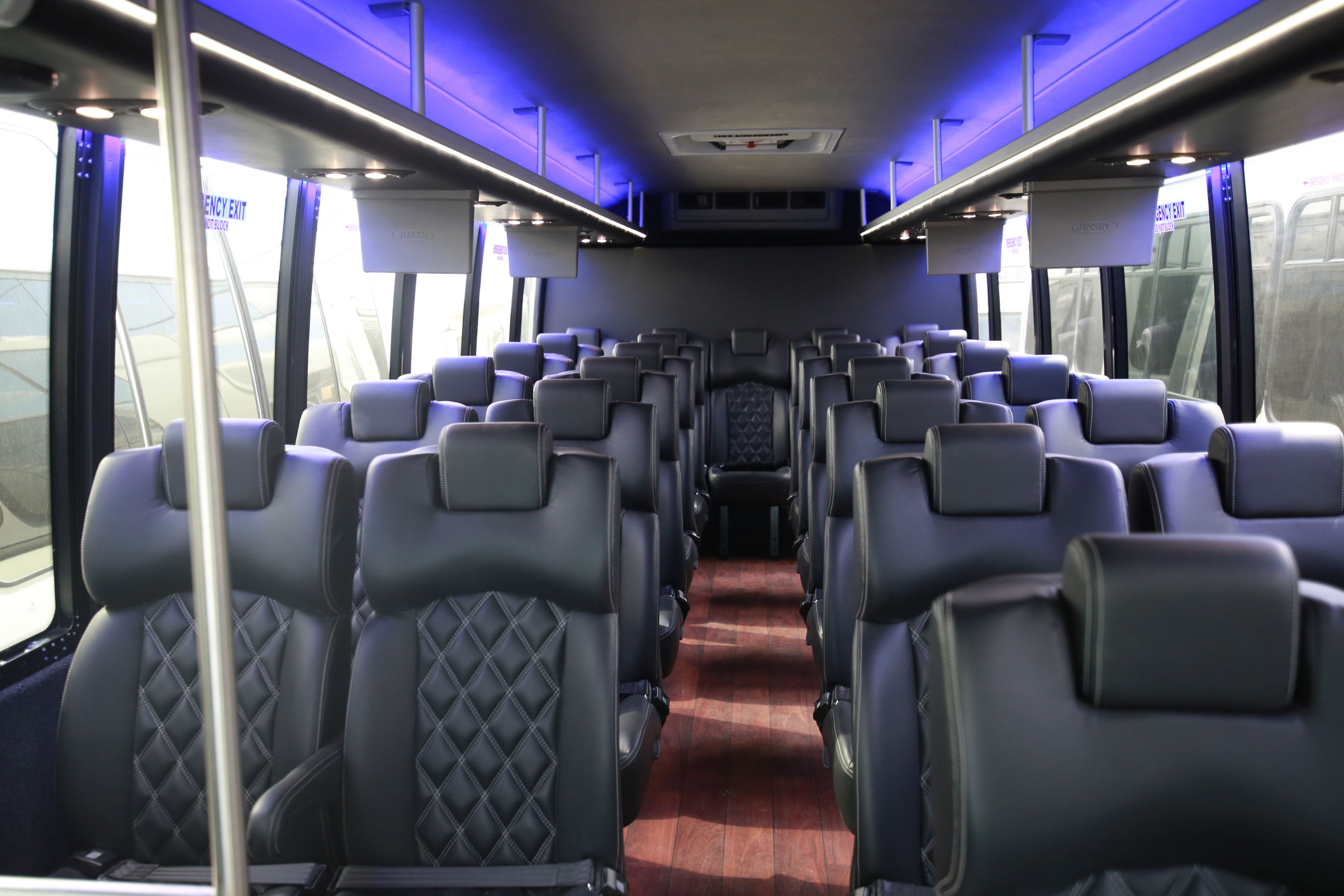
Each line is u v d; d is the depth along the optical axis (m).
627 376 3.64
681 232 9.07
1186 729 0.89
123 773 1.76
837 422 2.94
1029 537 1.71
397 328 6.10
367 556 1.71
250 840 1.42
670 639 2.92
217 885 0.70
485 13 2.89
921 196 5.22
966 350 5.64
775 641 4.32
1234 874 0.94
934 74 3.80
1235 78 2.05
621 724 2.02
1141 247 4.06
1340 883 0.88
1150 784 0.89
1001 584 0.97
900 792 1.64
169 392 3.28
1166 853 0.93
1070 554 0.92
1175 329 5.11
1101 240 4.07
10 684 2.31
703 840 2.62
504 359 6.21
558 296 9.30
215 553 0.68
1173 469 1.93
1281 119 2.56
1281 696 0.87
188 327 0.67
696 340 9.18
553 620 1.74
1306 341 3.97
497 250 7.80
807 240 8.99
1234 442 1.88
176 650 1.79
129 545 1.76
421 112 2.90
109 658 1.78
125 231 2.98
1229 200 4.41
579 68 3.61
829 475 2.46
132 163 2.99
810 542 3.42
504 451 1.70
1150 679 0.88
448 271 4.10
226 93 1.91
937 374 5.66
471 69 3.60
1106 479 1.74
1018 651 0.91
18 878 0.72
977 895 0.92
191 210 0.66
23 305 2.52
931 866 1.61
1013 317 8.18
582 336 8.98
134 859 1.76
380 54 3.33
